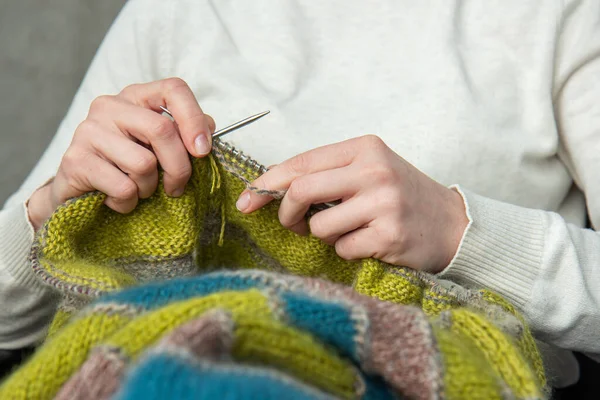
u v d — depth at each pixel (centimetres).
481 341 51
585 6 76
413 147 74
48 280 59
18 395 47
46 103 140
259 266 70
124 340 45
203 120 64
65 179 65
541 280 66
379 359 47
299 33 79
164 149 63
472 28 77
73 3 137
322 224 62
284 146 75
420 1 78
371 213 61
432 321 52
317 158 62
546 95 76
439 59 76
